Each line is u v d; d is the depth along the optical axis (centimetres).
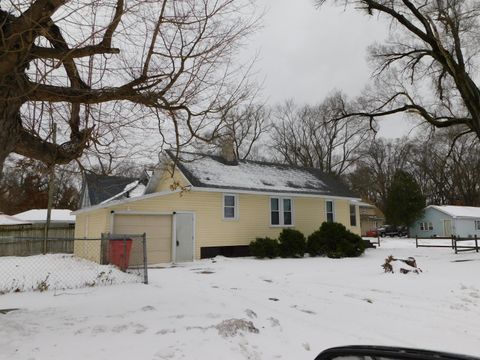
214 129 677
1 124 507
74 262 1614
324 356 214
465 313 773
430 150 5300
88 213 2012
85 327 566
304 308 809
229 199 2102
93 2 522
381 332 637
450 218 4462
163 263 1797
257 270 1487
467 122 2045
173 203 1889
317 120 4728
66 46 550
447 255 2042
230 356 459
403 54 2214
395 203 4753
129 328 556
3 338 503
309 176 2686
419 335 624
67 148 641
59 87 554
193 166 2091
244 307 771
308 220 2384
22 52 489
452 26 1964
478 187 5453
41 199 3008
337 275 1319
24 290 963
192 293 937
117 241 1495
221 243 2020
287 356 496
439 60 2044
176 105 644
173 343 487
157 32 554
